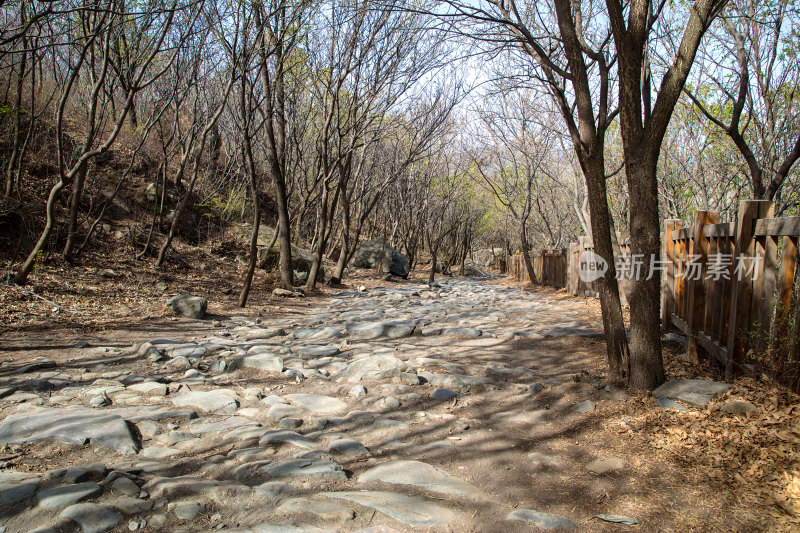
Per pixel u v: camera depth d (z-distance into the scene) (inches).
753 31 316.2
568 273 538.9
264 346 268.1
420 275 1032.2
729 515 111.7
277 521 107.6
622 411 171.8
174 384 198.1
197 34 453.7
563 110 207.0
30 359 222.8
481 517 113.3
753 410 150.8
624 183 620.1
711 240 210.8
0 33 256.1
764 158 339.3
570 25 190.5
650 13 225.6
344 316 393.4
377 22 516.1
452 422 169.9
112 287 389.7
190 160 703.7
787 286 157.6
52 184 470.9
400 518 110.3
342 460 140.5
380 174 961.5
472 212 1234.6
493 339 296.8
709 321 209.0
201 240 592.1
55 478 118.6
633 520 111.2
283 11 405.1
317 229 761.6
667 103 173.5
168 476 125.2
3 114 455.5
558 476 133.5
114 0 303.7
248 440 149.0
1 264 356.2
